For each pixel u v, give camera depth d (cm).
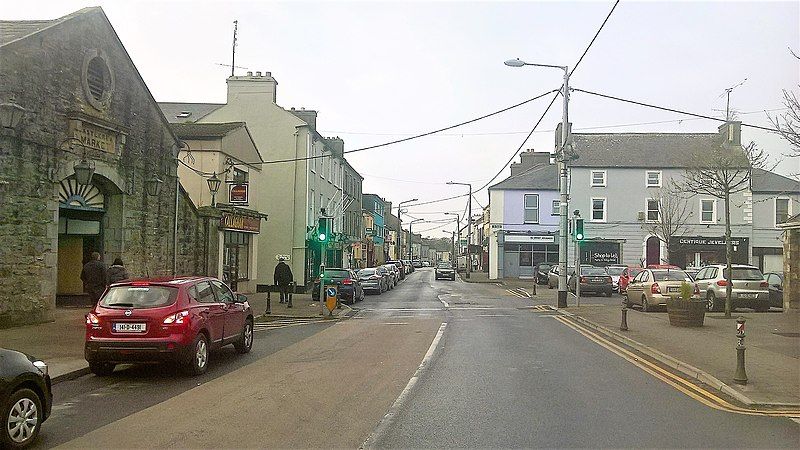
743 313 2188
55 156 1661
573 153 2514
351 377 1084
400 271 5547
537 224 5266
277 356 1331
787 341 1468
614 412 837
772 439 715
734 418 809
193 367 1085
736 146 3478
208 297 1213
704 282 2327
